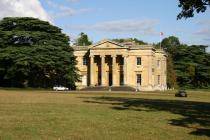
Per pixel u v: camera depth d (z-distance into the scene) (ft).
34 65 343.46
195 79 549.13
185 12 117.91
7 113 97.14
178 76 533.14
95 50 424.46
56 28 380.17
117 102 159.02
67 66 366.22
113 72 418.51
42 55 347.15
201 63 543.80
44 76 369.30
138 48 424.87
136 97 220.23
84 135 64.08
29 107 118.52
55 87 354.13
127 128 73.20
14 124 75.25
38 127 71.92
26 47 348.59
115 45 418.51
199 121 86.74
